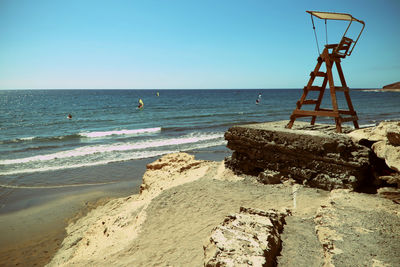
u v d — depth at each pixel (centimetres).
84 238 868
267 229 447
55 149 2334
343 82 947
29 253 873
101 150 2253
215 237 419
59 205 1244
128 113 5428
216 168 1071
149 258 544
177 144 2477
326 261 377
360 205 556
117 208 1053
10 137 2903
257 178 885
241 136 945
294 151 809
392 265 348
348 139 754
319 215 527
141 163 1897
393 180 630
